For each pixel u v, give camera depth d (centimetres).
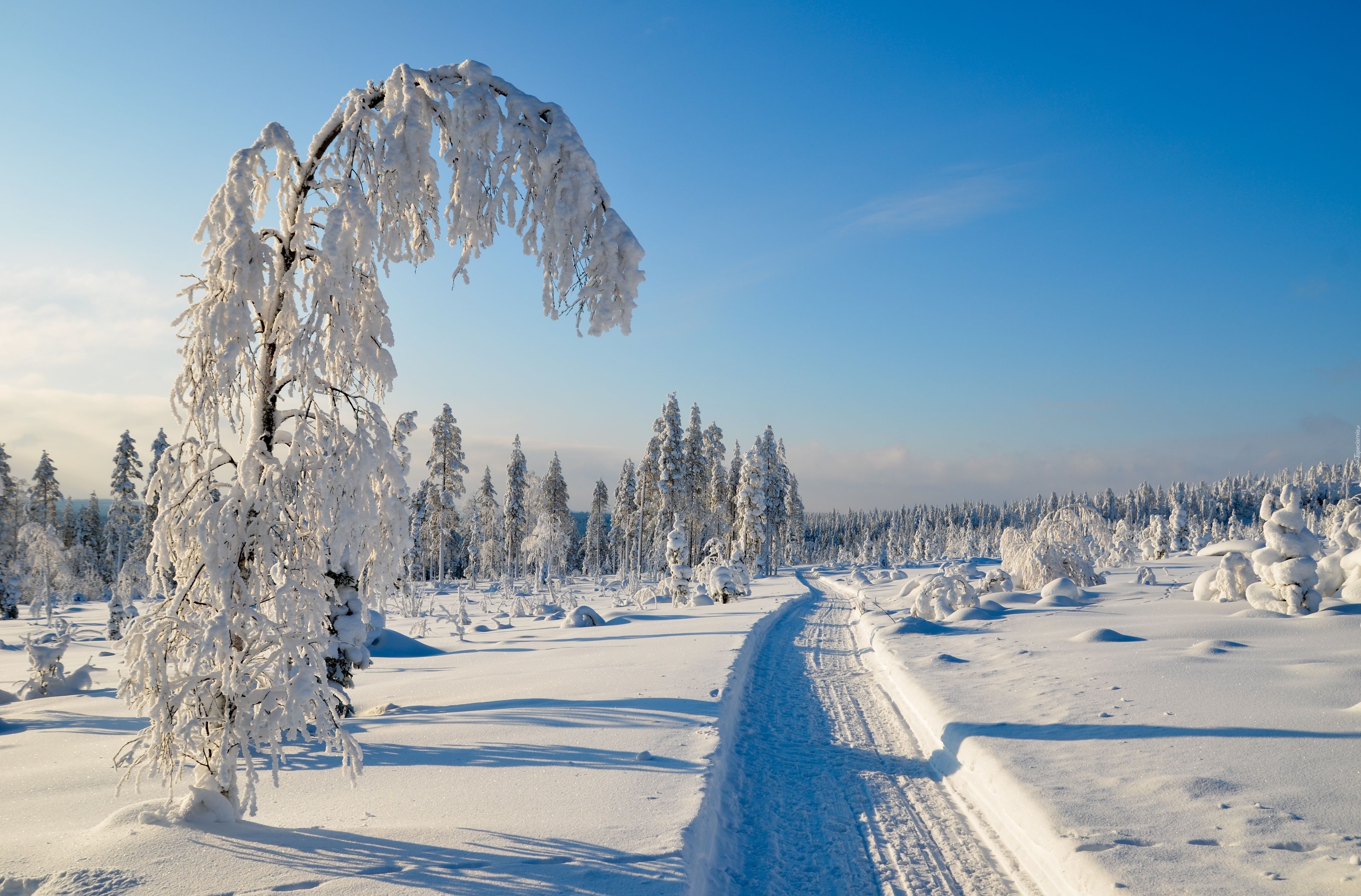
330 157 443
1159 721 693
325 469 434
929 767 716
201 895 336
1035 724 719
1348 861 378
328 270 420
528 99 470
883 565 6769
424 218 484
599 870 373
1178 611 1585
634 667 1149
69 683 1200
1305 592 1328
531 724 754
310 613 440
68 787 563
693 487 5603
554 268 473
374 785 554
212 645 408
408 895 339
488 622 2692
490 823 452
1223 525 12106
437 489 5147
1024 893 438
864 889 454
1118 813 473
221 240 434
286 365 454
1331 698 740
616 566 7600
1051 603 1989
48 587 3531
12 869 372
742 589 3067
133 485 5394
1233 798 482
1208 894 355
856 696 1083
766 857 503
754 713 952
